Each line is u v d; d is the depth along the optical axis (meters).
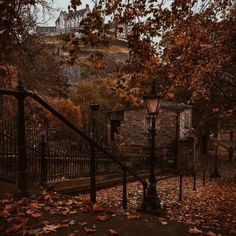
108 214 5.00
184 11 9.66
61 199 5.66
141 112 33.75
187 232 4.54
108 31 8.20
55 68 21.12
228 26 12.55
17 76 16.08
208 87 15.14
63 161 15.04
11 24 7.55
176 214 12.22
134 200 14.20
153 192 9.73
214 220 11.23
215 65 13.12
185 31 11.81
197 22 11.78
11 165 9.82
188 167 30.25
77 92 44.12
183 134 34.12
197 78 13.12
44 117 22.66
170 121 32.56
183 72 12.94
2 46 7.64
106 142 35.16
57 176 13.99
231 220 11.28
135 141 33.94
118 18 8.59
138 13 8.72
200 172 31.73
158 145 32.91
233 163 40.66
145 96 10.24
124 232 4.41
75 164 15.84
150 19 8.99
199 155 41.28
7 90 4.59
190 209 13.55
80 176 15.96
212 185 22.59
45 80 20.64
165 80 12.62
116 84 10.68
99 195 15.16
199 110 39.69
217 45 12.89
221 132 58.47
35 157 11.46
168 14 9.07
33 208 4.94
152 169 10.02
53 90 23.55
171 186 20.70
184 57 12.33
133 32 8.98
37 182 10.65
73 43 7.92
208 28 12.30
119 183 18.11
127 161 25.22
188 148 30.38
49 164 13.26
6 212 4.66
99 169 21.19
